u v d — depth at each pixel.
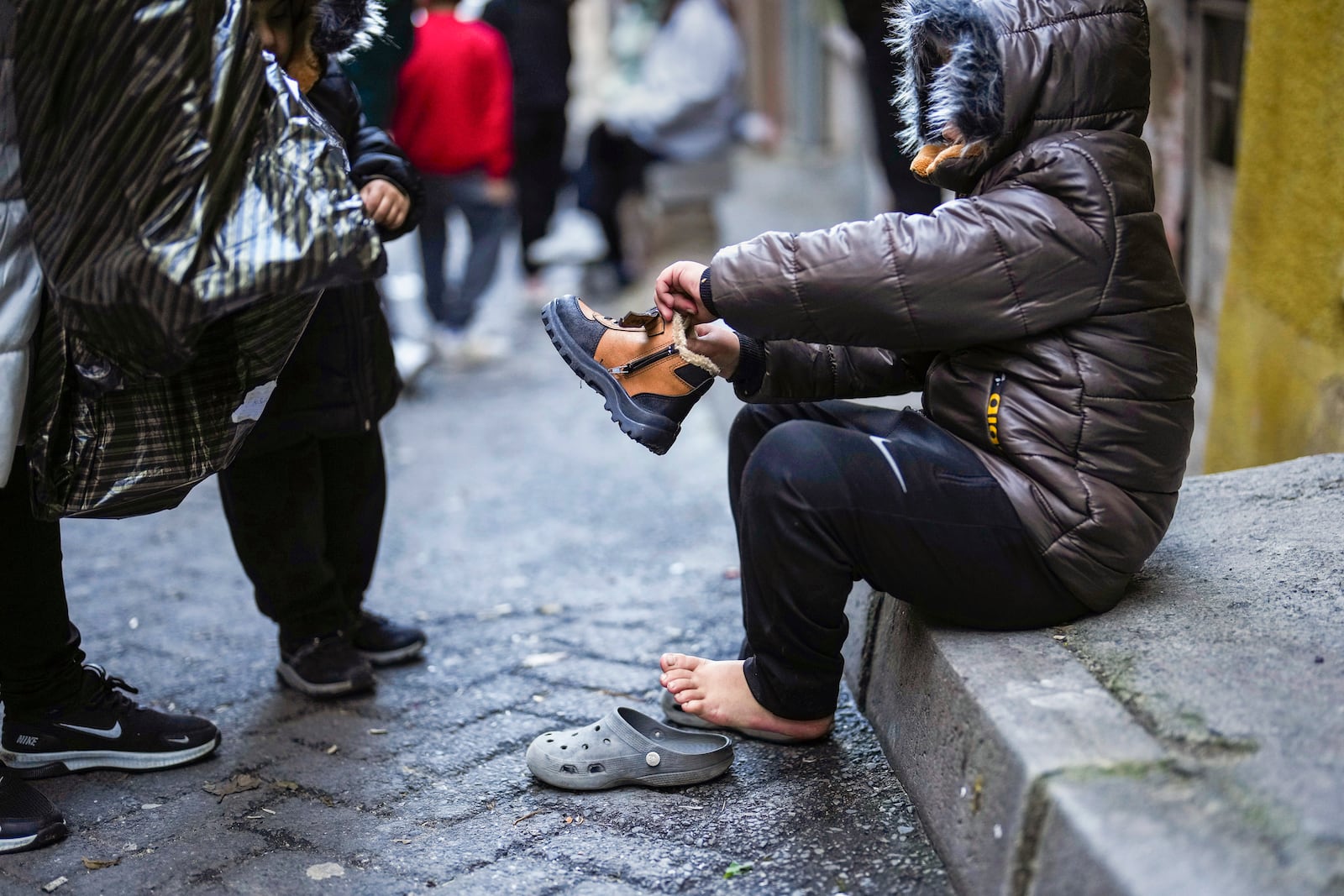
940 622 2.38
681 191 8.84
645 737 2.54
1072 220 2.12
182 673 3.24
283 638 3.08
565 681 3.11
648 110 8.16
